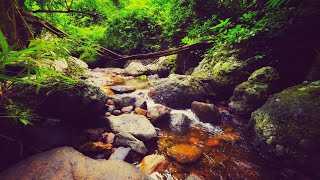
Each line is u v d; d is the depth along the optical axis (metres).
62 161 2.05
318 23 3.53
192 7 5.84
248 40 4.53
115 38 8.51
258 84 3.86
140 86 5.64
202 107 3.84
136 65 7.50
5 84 2.07
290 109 2.78
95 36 8.41
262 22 4.32
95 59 7.90
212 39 5.51
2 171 1.92
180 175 2.37
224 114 3.99
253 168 2.53
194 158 2.66
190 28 6.31
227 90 4.51
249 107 3.81
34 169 1.92
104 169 2.02
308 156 2.35
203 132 3.37
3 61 1.15
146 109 3.90
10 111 2.04
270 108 3.08
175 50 5.23
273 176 2.39
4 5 2.43
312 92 2.89
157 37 8.32
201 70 5.22
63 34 3.55
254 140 3.06
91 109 2.91
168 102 4.31
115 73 7.21
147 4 9.38
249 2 5.45
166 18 7.64
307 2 3.46
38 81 1.44
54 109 2.55
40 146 2.34
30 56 1.58
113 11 8.96
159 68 6.93
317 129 2.41
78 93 2.68
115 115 3.60
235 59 4.71
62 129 2.62
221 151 2.86
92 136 2.81
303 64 3.96
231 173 2.44
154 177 2.32
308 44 3.74
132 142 2.72
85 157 2.17
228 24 4.88
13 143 2.18
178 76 4.56
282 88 3.94
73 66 2.93
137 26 8.44
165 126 3.53
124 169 2.04
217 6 5.55
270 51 4.30
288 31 3.87
